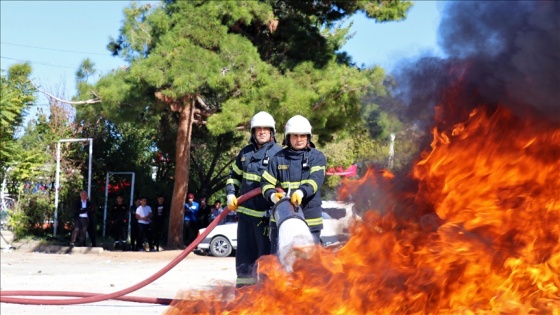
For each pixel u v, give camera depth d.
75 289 11.83
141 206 25.19
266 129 8.28
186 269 16.88
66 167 28.39
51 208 27.20
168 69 21.38
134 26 22.70
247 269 8.24
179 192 24.78
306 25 25.98
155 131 31.81
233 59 21.84
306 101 22.36
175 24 22.42
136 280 13.65
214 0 22.42
